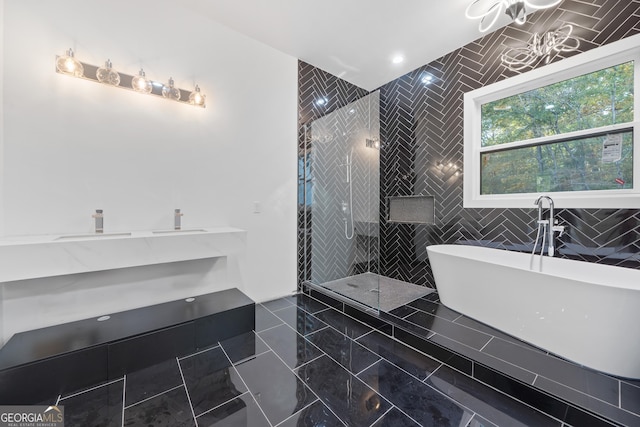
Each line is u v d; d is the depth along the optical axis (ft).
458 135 9.51
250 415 4.37
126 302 6.57
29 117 5.57
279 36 8.75
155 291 6.98
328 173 10.61
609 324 4.80
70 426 4.09
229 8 7.51
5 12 5.34
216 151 8.22
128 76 6.61
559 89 7.56
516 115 8.41
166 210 7.33
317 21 8.01
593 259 6.76
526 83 7.91
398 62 10.31
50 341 5.10
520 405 4.61
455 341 6.09
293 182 10.14
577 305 5.16
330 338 6.92
